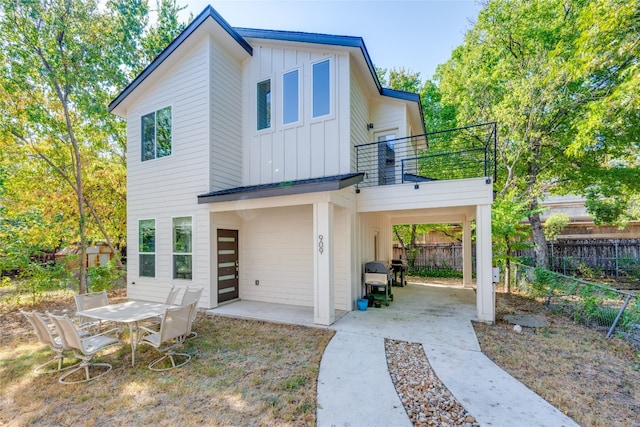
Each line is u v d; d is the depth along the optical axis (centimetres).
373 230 948
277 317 655
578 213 1658
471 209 826
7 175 1009
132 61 1336
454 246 1444
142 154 914
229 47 830
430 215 1110
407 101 928
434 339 519
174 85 847
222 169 805
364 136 877
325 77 752
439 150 1497
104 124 1183
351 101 748
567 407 314
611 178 993
